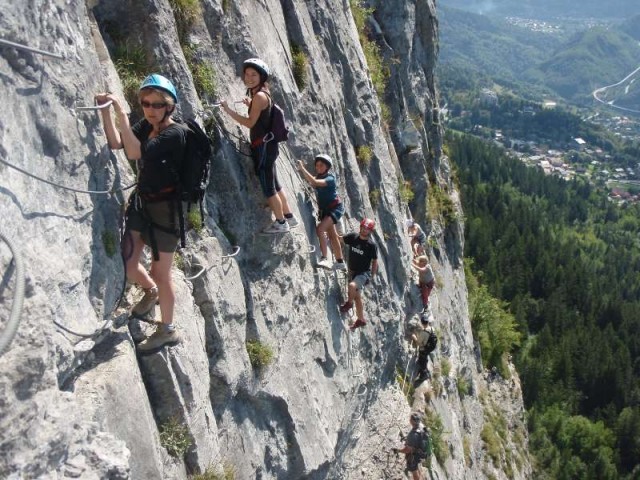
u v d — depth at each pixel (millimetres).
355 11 19109
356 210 13570
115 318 6074
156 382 6316
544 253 96250
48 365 4324
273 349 8961
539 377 62969
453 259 28766
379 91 19688
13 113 4770
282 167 10258
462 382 24625
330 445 10211
